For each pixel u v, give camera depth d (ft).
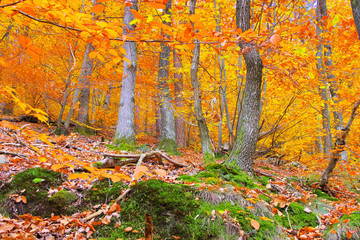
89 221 7.82
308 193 12.33
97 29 3.69
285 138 29.43
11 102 25.34
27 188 8.80
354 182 15.15
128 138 20.59
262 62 13.78
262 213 9.19
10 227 6.41
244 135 14.10
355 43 16.22
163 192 9.20
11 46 16.81
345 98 18.25
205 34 3.60
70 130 29.07
